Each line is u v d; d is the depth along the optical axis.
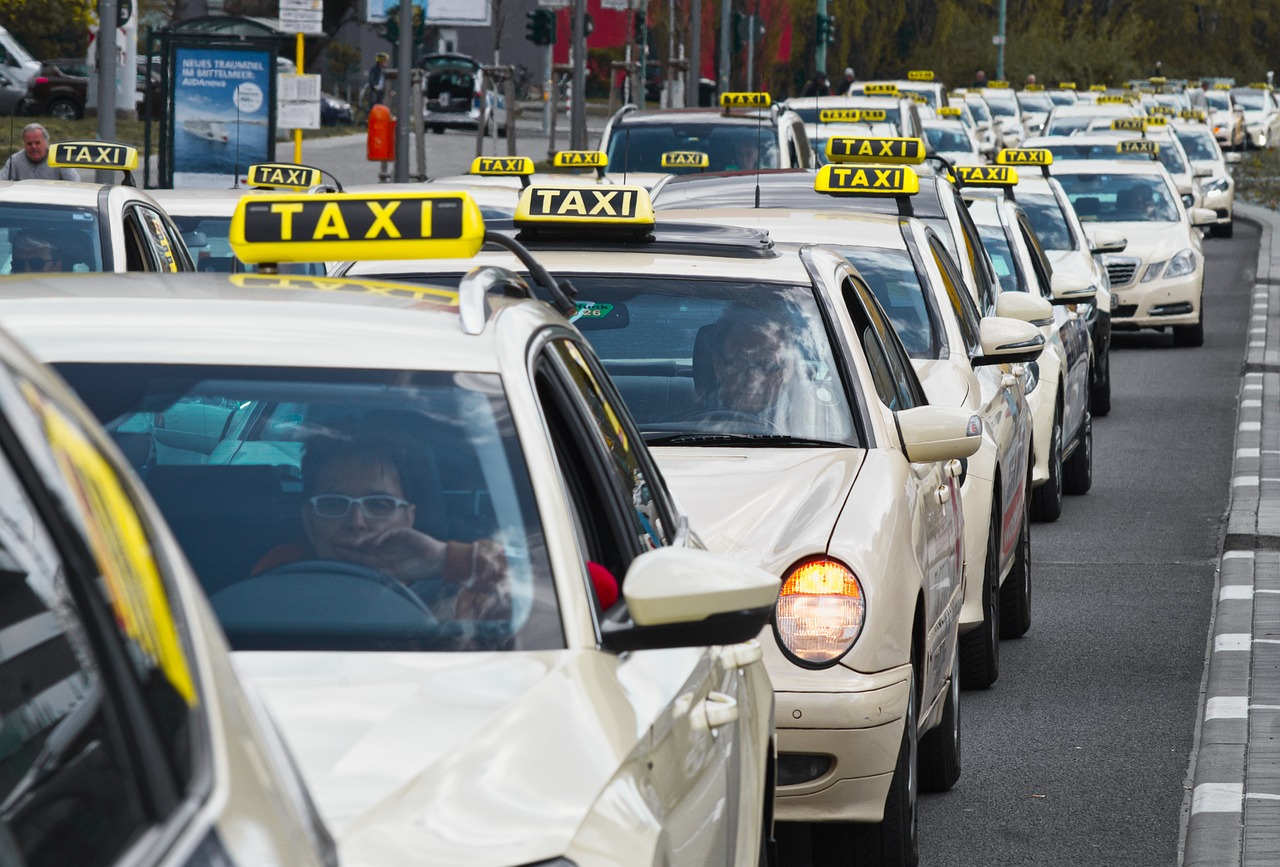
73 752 4.42
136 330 9.69
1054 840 17.64
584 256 18.22
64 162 32.50
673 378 17.16
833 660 14.26
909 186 27.28
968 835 17.75
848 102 75.88
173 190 32.97
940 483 18.38
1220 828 17.27
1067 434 36.22
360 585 8.81
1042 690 23.31
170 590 5.01
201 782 4.64
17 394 4.76
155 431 9.35
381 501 9.12
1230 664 23.55
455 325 9.89
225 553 8.99
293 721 7.38
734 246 18.50
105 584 4.68
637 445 11.28
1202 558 32.03
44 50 149.25
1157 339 69.31
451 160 119.50
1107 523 35.44
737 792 9.97
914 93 107.44
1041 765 20.11
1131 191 67.69
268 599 8.76
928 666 16.31
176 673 4.79
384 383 9.48
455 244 11.41
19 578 4.55
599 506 9.81
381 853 6.47
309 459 9.27
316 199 11.50
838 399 16.97
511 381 9.45
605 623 8.69
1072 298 36.09
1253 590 28.27
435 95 157.75
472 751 7.19
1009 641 26.06
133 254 24.97
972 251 29.38
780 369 17.14
